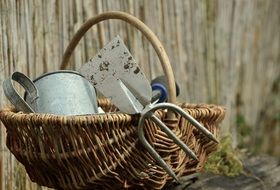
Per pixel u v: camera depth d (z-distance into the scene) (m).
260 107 4.77
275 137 5.00
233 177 3.32
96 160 2.23
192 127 2.42
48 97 2.40
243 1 4.36
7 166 2.84
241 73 4.41
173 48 3.67
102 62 2.36
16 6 2.88
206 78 3.96
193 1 3.84
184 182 3.10
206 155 2.57
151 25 3.51
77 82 2.45
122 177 2.30
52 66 3.03
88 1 3.18
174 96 2.38
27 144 2.30
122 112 2.31
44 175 2.36
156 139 2.32
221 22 4.10
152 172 2.33
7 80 2.33
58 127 2.20
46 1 3.00
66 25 3.09
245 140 4.41
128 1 3.38
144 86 2.30
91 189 2.33
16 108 2.38
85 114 2.35
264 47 4.76
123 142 2.26
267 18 4.77
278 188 3.28
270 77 4.89
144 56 3.45
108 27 3.28
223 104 4.12
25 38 2.91
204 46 3.94
